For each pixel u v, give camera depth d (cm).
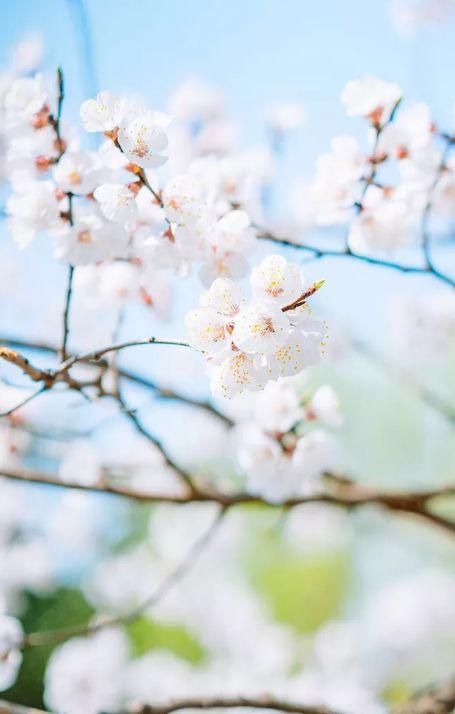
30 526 203
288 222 121
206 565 232
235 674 204
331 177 100
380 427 314
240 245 91
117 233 92
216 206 98
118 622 110
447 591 247
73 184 91
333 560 399
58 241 92
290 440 108
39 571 210
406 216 103
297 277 83
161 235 92
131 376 112
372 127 98
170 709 102
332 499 117
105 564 244
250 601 244
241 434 115
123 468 127
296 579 399
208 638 235
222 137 131
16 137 94
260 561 383
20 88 94
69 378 95
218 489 122
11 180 94
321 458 108
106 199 90
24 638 110
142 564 240
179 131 130
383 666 241
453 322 162
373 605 252
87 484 109
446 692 112
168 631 369
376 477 312
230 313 84
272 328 82
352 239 104
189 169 102
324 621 393
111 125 88
